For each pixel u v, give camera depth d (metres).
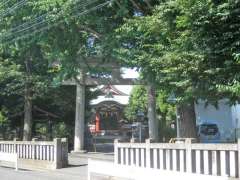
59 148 24.97
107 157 30.48
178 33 16.25
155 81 18.20
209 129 36.69
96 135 62.00
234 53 14.24
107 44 21.38
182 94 17.25
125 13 20.17
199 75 15.63
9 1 24.72
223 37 14.90
